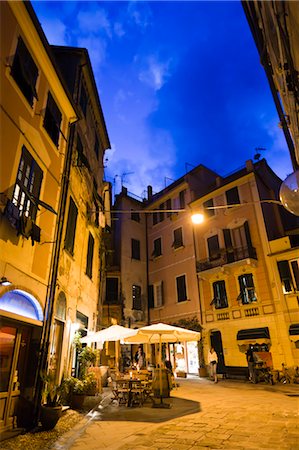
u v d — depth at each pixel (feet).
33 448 18.21
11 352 23.06
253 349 62.80
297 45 14.79
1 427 20.84
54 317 29.76
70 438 20.65
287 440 18.69
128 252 93.61
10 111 23.65
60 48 42.42
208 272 74.02
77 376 38.04
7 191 22.35
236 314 67.62
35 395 24.43
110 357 74.43
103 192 60.54
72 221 37.14
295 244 65.31
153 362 81.71
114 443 19.42
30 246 25.43
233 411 28.76
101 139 59.82
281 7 14.32
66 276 34.40
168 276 88.22
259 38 21.79
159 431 22.02
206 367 69.15
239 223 72.69
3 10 23.86
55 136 32.35
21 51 26.43
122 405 33.58
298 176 13.39
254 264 66.54
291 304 59.67
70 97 34.68
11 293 23.09
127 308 85.97
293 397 36.76
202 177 97.35
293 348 57.41
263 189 75.20
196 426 23.24
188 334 36.96
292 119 18.37
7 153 22.70
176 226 91.04
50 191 30.22
